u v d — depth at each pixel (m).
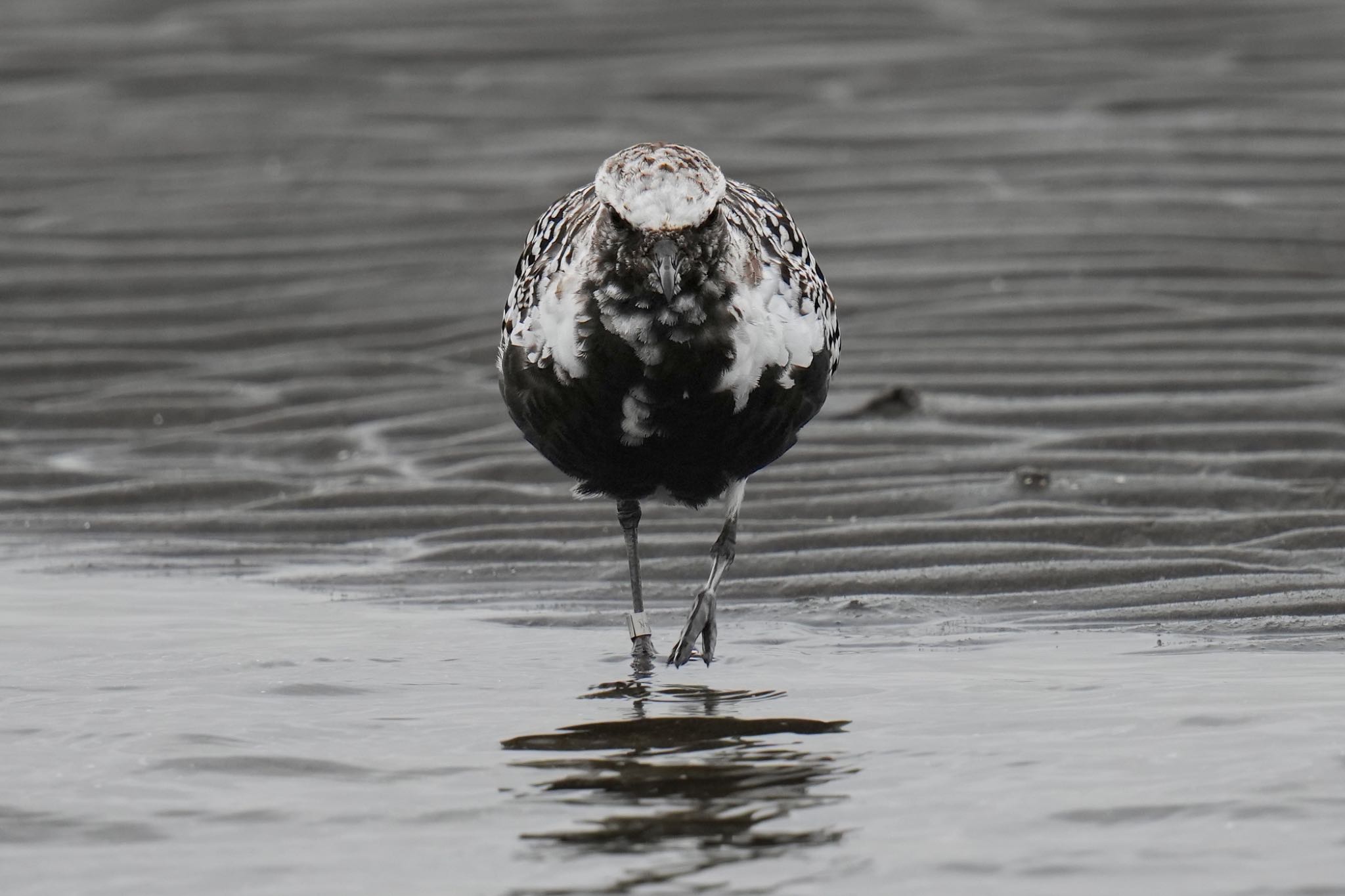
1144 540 11.65
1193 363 14.98
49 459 14.24
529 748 8.34
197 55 25.33
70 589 11.32
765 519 12.37
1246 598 10.59
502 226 19.03
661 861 7.08
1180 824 7.33
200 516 12.88
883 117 22.02
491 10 27.25
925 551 11.59
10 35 26.42
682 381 9.52
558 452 10.16
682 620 10.75
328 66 24.78
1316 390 14.23
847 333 16.05
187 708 8.92
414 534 12.51
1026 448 13.44
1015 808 7.52
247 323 16.97
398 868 7.08
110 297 17.53
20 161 21.45
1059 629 10.27
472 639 10.26
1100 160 20.25
